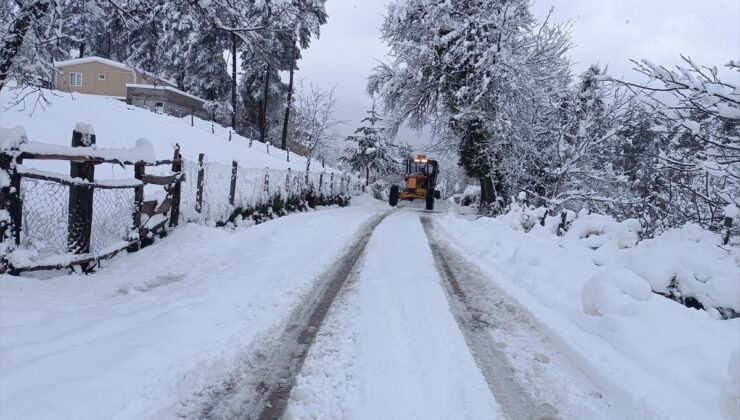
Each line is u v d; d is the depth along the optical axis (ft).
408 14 62.95
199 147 62.03
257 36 21.03
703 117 17.80
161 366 9.96
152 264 19.34
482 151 56.65
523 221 33.71
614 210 45.91
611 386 10.16
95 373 9.28
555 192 45.39
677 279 15.89
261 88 133.69
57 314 12.90
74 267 17.33
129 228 20.86
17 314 12.30
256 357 11.57
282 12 19.75
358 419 8.77
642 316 12.36
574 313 14.24
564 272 17.93
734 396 8.68
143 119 70.69
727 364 9.85
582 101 46.09
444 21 58.85
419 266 22.56
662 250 16.96
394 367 11.00
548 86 58.13
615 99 43.27
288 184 44.70
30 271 15.80
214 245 23.35
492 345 12.88
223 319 13.44
